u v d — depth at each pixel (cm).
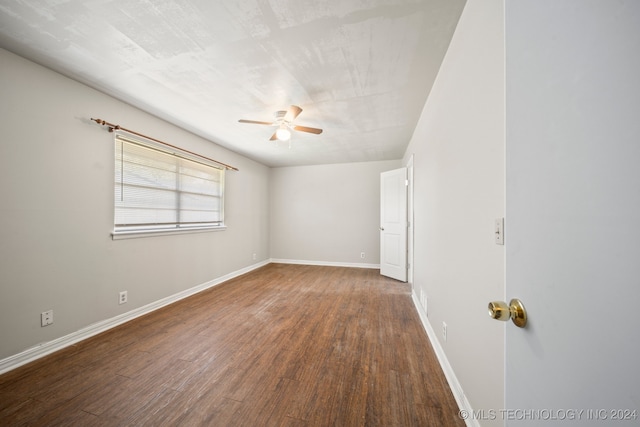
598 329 37
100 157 221
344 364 175
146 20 139
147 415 129
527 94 52
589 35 39
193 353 188
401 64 180
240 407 135
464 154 131
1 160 164
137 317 254
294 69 187
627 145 34
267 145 388
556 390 44
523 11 53
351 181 514
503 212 90
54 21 140
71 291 200
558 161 45
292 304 295
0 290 163
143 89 217
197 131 324
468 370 124
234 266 427
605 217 37
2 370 161
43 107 184
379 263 497
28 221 176
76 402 137
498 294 93
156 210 281
